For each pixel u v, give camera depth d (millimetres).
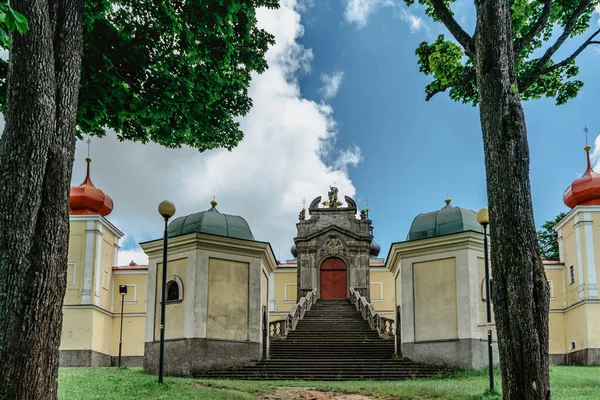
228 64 16125
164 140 17500
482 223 16797
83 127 15875
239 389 16375
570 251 35781
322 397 15312
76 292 35719
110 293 38750
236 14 15352
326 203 49688
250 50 16406
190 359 22109
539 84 16031
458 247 23875
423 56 16172
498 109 11008
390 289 46875
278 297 46938
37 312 8656
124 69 15242
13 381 8352
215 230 24031
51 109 9180
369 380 21297
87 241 36406
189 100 16031
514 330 10156
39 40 9102
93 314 35625
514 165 10727
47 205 9016
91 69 14391
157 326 23328
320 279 46938
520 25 14656
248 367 22969
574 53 13750
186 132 17266
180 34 15031
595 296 33031
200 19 14844
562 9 14547
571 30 14172
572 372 23125
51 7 9773
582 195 34875
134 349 38188
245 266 24156
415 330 24141
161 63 15469
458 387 16906
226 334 23031
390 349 26734
